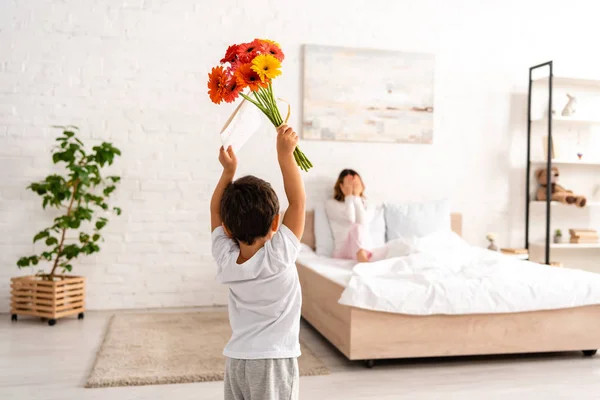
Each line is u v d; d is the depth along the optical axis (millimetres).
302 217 1437
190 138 4359
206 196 4395
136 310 4258
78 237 4195
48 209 4145
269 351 1367
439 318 2943
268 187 1445
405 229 4289
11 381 2627
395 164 4680
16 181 4098
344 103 4551
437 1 4742
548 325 3100
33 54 4105
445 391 2629
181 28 4320
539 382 2793
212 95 1500
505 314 3033
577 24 5012
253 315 1406
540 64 4754
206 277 4414
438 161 4766
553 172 4836
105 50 4211
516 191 4918
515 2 4887
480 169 4848
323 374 2836
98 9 4191
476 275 3125
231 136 1510
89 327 3695
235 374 1398
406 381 2762
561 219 4957
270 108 1513
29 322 3816
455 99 4789
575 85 4969
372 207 4422
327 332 3262
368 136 4598
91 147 4207
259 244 1441
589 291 3125
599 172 5008
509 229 4906
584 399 2566
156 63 4289
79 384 2607
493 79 4859
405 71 4652
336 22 4559
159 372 2746
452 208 4797
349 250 4105
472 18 4809
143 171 4289
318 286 3479
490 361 3156
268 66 1432
